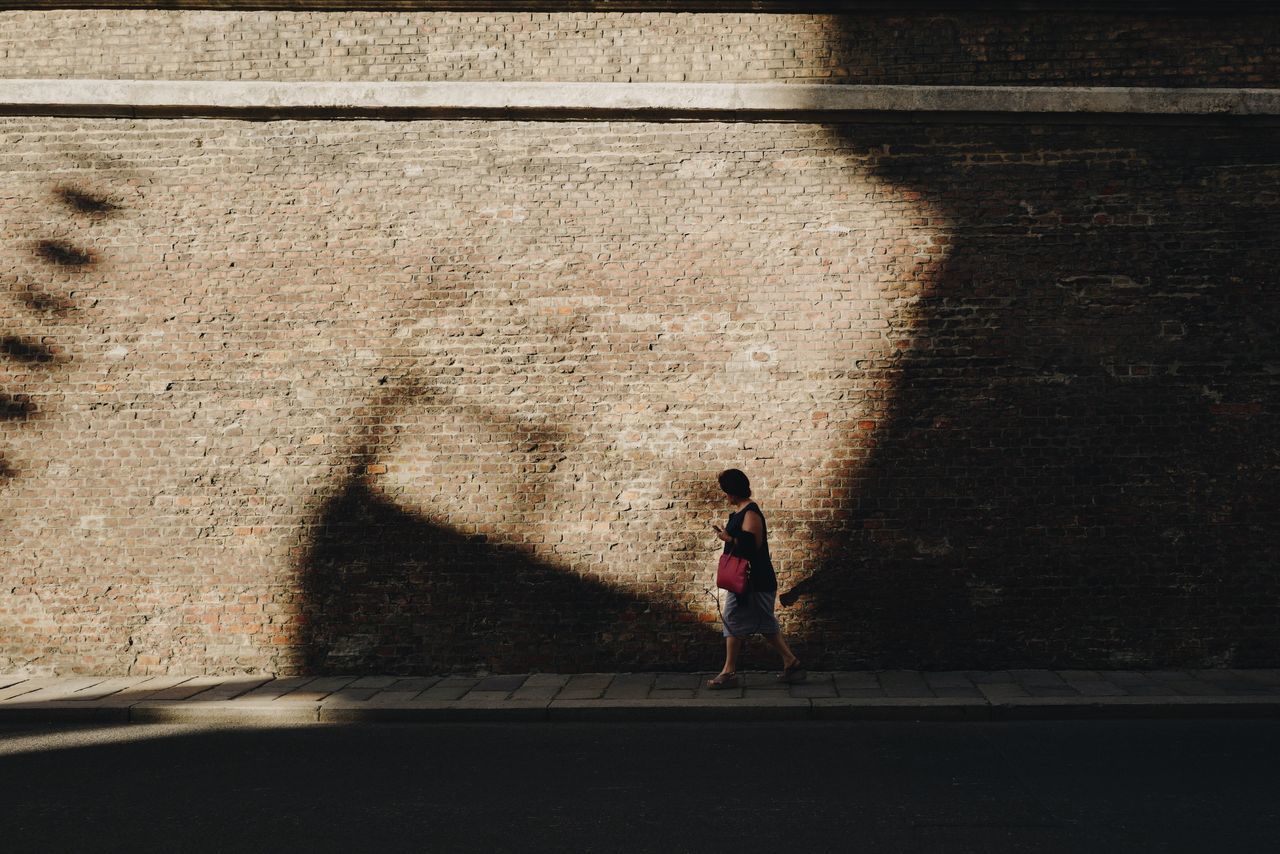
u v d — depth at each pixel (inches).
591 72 332.2
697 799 192.7
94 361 329.1
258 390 327.0
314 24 335.9
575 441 323.3
